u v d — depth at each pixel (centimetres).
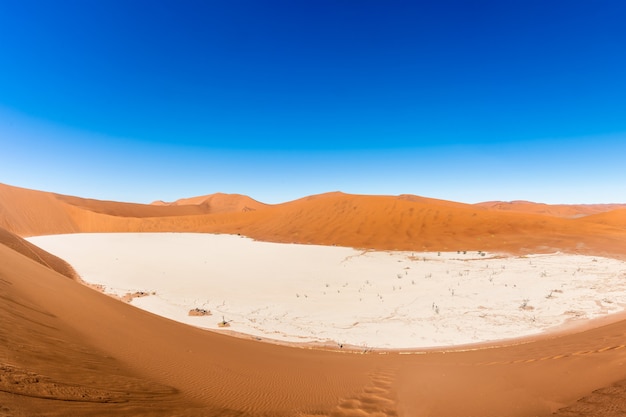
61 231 7969
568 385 550
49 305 1038
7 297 878
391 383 755
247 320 1894
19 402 345
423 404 590
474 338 1517
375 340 1552
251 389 683
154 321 1327
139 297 2403
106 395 457
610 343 830
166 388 589
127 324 1118
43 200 8669
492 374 709
